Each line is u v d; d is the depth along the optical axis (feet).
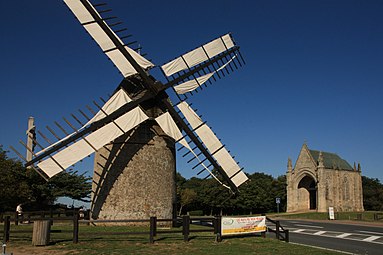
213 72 77.66
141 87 69.51
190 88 73.46
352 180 272.72
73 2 64.90
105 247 45.39
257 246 51.39
